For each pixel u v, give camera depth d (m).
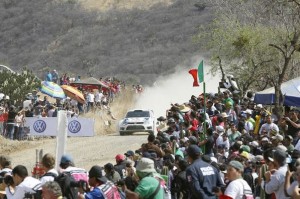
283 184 21.25
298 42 64.81
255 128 43.28
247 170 27.55
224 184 22.55
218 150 35.84
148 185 19.91
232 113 48.09
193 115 44.44
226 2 92.50
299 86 51.94
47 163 22.20
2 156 24.86
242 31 81.56
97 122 87.75
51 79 109.25
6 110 83.12
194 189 21.67
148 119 73.12
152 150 31.36
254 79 78.69
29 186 21.27
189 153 22.41
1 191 23.61
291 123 37.78
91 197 20.55
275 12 64.81
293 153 25.66
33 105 81.44
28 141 68.31
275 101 51.47
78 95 79.38
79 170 22.47
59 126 33.78
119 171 28.69
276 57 77.44
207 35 90.56
